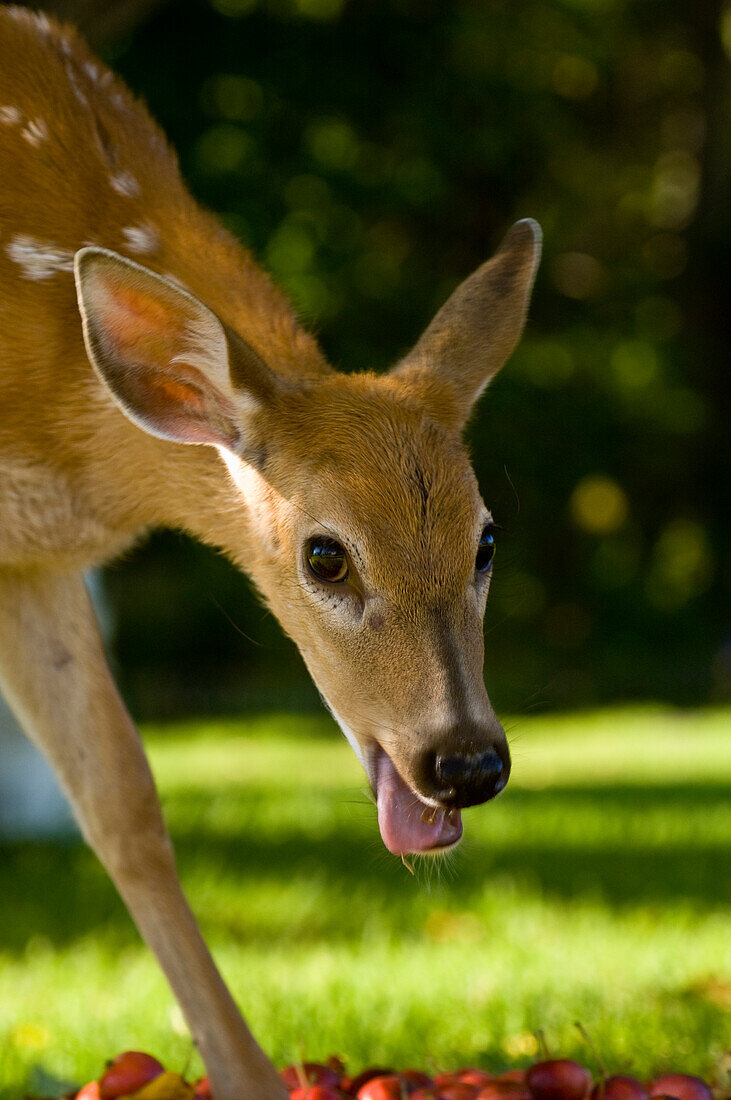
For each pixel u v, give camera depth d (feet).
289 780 64.80
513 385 114.21
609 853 44.16
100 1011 26.86
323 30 95.96
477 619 19.43
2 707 46.91
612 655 120.37
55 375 21.61
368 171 99.86
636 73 128.67
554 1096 18.98
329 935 34.63
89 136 22.98
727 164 128.57
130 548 24.38
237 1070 20.15
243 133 93.09
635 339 124.88
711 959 30.66
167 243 22.93
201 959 20.76
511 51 107.86
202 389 21.12
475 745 18.22
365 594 19.24
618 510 130.72
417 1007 26.61
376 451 19.80
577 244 126.11
